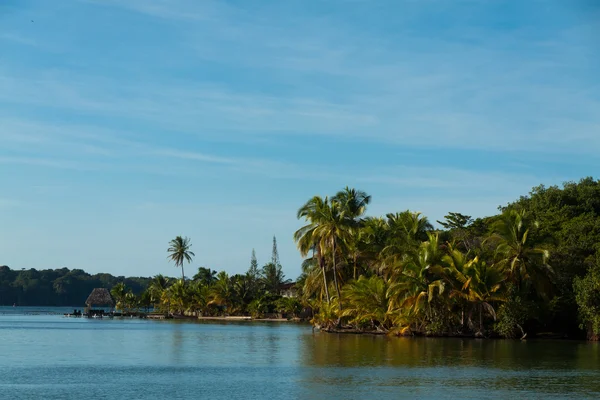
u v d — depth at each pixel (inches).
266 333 3742.6
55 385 1512.1
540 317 3093.0
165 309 7795.3
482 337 3125.0
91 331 4087.1
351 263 3988.7
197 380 1595.7
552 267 3102.9
